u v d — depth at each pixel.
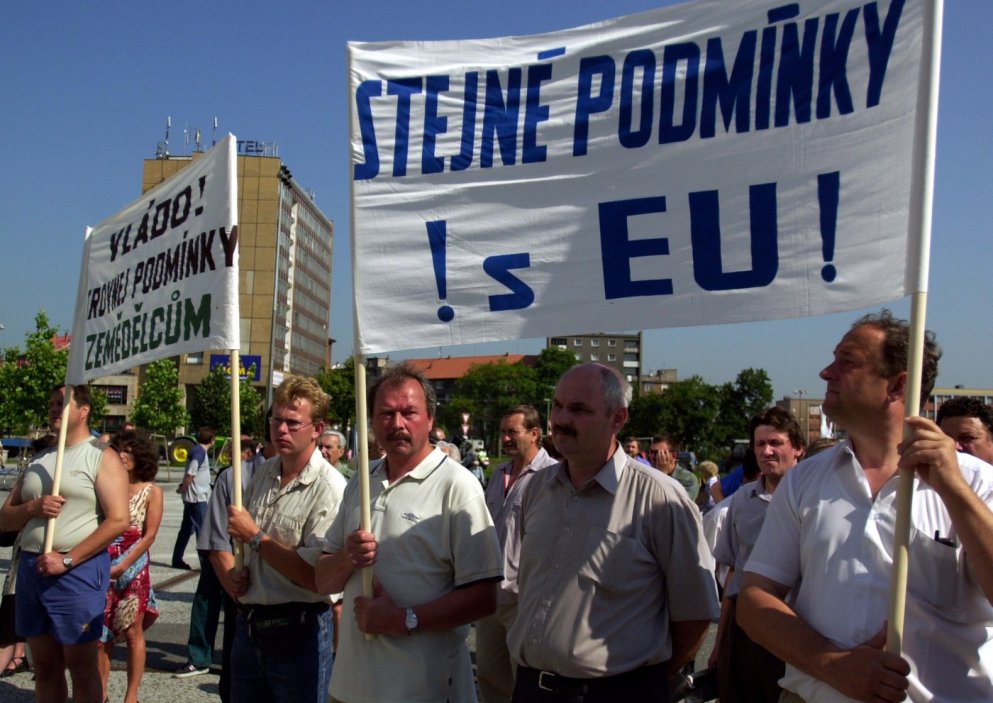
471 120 3.63
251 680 4.38
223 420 64.56
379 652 3.55
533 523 3.52
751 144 3.29
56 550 5.11
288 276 89.94
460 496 3.67
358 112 3.69
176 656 7.68
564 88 3.55
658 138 3.42
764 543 2.99
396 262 3.63
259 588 4.34
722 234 3.31
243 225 77.62
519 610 3.51
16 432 38.97
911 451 2.49
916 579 2.66
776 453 4.66
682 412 99.25
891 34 3.08
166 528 17.61
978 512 2.40
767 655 4.18
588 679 3.25
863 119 3.12
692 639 3.35
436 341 3.57
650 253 3.40
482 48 3.66
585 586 3.31
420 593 3.60
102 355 5.61
